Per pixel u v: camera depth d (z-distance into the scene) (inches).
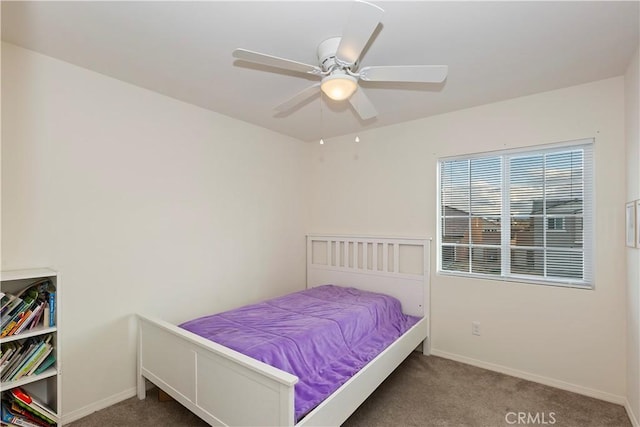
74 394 83.8
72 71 84.2
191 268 110.7
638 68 75.0
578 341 96.3
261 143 137.8
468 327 116.1
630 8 61.1
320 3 59.7
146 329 91.4
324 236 153.9
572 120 97.7
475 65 84.2
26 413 72.3
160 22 66.2
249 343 74.4
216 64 84.0
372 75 70.1
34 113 78.2
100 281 89.0
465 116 117.5
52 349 76.7
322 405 64.8
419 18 63.9
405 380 103.3
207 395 71.2
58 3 59.9
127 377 94.0
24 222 76.6
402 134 132.7
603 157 92.9
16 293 76.4
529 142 104.8
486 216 115.7
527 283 104.9
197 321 92.3
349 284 144.6
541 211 105.1
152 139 100.7
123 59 81.7
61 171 82.4
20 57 76.2
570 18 64.2
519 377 105.3
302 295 124.4
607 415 84.7
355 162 146.6
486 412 86.0
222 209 121.4
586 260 97.2
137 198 97.0
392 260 134.0
